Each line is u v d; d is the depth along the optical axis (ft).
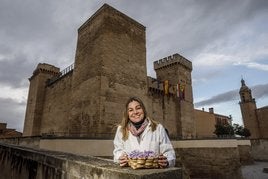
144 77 80.38
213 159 67.00
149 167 7.63
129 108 9.10
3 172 24.03
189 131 110.11
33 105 115.96
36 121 111.34
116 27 74.38
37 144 38.78
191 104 118.01
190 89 121.29
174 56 118.62
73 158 12.78
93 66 68.74
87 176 9.70
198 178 66.74
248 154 92.17
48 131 100.99
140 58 81.00
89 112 64.18
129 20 81.35
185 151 69.87
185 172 65.46
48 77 122.72
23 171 18.61
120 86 68.90
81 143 42.63
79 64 78.33
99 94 61.98
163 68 122.62
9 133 158.51
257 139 106.22
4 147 25.91
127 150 8.72
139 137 8.80
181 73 117.39
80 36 83.66
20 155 20.15
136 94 74.23
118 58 71.31
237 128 147.33
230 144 67.10
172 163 8.11
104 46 67.67
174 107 110.42
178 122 107.34
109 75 66.23
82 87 71.67
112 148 47.67
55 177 13.06
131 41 79.15
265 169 74.13
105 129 59.77
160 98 103.96
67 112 87.86
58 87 102.32
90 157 13.37
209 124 154.61
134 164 7.67
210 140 69.10
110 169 8.09
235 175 64.08
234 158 65.92
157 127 8.87
